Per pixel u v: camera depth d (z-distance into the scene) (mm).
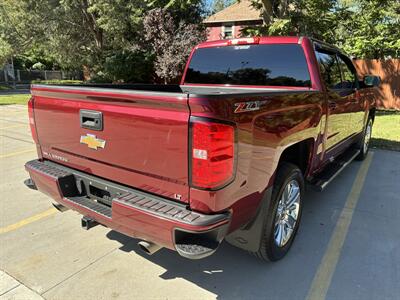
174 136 2197
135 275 2936
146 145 2357
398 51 15938
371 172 5945
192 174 2168
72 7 18234
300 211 3400
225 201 2221
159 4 15023
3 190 4816
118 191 2615
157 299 2639
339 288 2789
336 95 4055
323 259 3205
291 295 2707
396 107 15234
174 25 14742
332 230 3773
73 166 3018
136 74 15766
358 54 16047
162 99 2172
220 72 4312
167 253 3289
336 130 4281
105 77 16844
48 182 2979
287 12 12109
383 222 3982
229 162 2172
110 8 15797
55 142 3098
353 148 6121
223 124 2105
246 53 4059
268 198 2732
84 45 20406
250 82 4074
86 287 2768
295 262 3156
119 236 3588
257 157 2461
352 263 3143
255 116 2395
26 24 17969
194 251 2137
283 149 2828
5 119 11156
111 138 2576
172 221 2152
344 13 14062
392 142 8297
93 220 2760
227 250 3352
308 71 3639
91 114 2654
